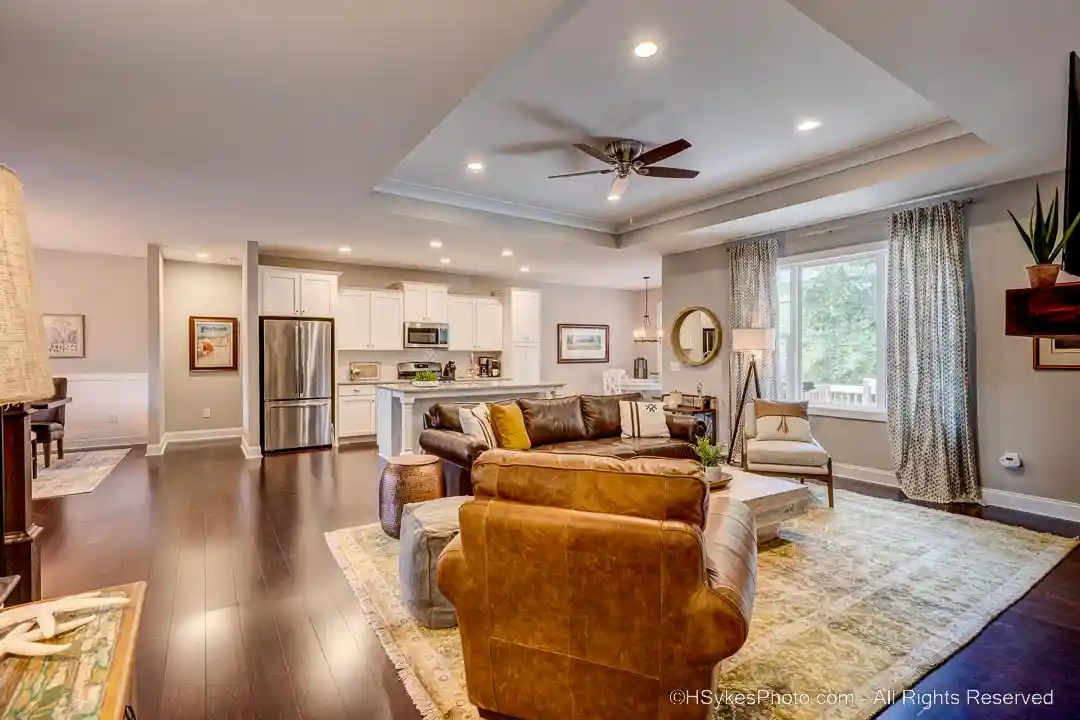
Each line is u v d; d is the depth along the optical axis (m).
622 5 2.43
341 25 2.13
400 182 4.93
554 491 1.67
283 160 3.60
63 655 1.04
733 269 6.25
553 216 6.12
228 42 2.24
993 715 1.89
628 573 1.54
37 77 2.50
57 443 6.30
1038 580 2.95
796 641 2.34
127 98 2.72
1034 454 4.20
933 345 4.61
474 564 1.75
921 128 3.84
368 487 5.02
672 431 5.24
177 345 7.48
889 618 2.54
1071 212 2.44
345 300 7.66
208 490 4.89
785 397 6.01
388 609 2.64
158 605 2.68
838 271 5.59
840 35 2.31
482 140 3.98
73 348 6.98
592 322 10.86
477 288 9.29
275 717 1.87
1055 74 2.61
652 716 1.57
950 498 4.50
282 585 2.91
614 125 3.73
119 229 5.65
